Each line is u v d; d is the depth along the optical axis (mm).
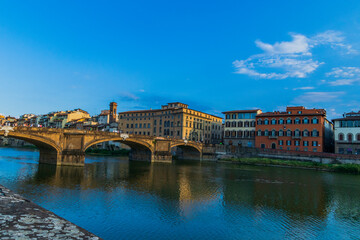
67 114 171250
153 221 23875
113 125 135250
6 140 180750
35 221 6168
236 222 24594
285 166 79000
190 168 68312
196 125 117500
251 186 42906
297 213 28141
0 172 47094
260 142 99812
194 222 24141
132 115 128875
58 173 48938
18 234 5109
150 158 82812
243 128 107312
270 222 24891
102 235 20234
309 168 74500
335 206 31547
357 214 28594
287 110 98188
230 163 88375
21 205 7426
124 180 44438
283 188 41906
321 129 87500
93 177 46125
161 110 117750
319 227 24109
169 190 37250
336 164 71562
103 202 29219
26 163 63281
